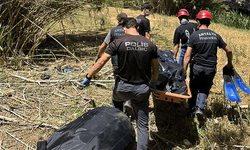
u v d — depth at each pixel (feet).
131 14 41.47
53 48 23.30
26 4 19.17
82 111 13.33
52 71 18.11
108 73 18.34
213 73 12.21
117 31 12.85
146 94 9.53
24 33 19.42
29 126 11.91
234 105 14.16
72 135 8.29
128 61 9.09
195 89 12.94
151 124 12.69
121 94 9.73
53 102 14.06
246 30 41.93
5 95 14.32
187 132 12.14
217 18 50.03
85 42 26.04
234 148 10.96
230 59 12.40
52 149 7.92
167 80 12.06
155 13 48.67
